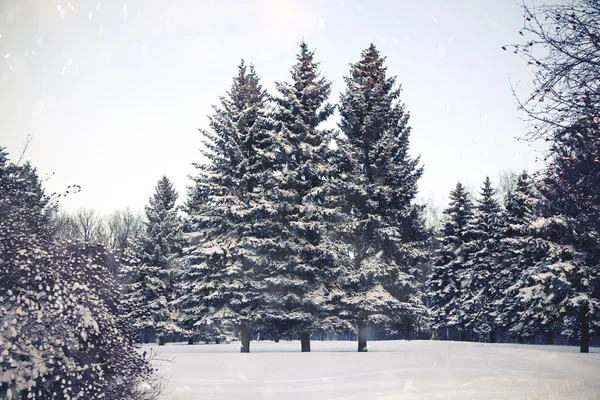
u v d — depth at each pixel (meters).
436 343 36.38
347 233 27.11
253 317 26.28
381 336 52.50
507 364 17.17
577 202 5.52
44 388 6.52
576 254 28.42
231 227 28.08
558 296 30.20
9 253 6.58
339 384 12.83
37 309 6.33
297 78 28.09
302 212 26.50
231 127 28.14
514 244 37.03
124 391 8.12
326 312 26.64
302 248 25.67
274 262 26.22
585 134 4.87
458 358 18.91
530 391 11.50
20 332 6.26
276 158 27.22
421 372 14.74
